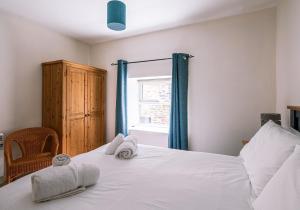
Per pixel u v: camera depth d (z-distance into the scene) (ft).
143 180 4.42
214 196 3.69
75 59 11.44
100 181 4.38
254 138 5.41
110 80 11.84
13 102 8.46
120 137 6.76
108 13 5.77
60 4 7.43
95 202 3.52
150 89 11.57
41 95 9.50
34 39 9.21
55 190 3.60
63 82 8.90
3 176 7.98
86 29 10.00
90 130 10.54
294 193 2.52
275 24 7.72
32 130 8.57
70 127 9.27
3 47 8.07
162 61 10.24
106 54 11.91
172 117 9.42
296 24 5.74
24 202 3.49
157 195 3.75
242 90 8.37
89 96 10.47
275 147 3.94
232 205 3.39
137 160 5.80
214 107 8.96
